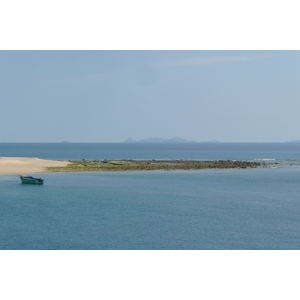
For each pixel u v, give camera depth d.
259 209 49.88
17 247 32.44
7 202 52.28
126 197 57.53
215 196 60.06
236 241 35.12
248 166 116.44
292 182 78.75
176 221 42.34
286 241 35.34
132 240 34.91
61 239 34.97
